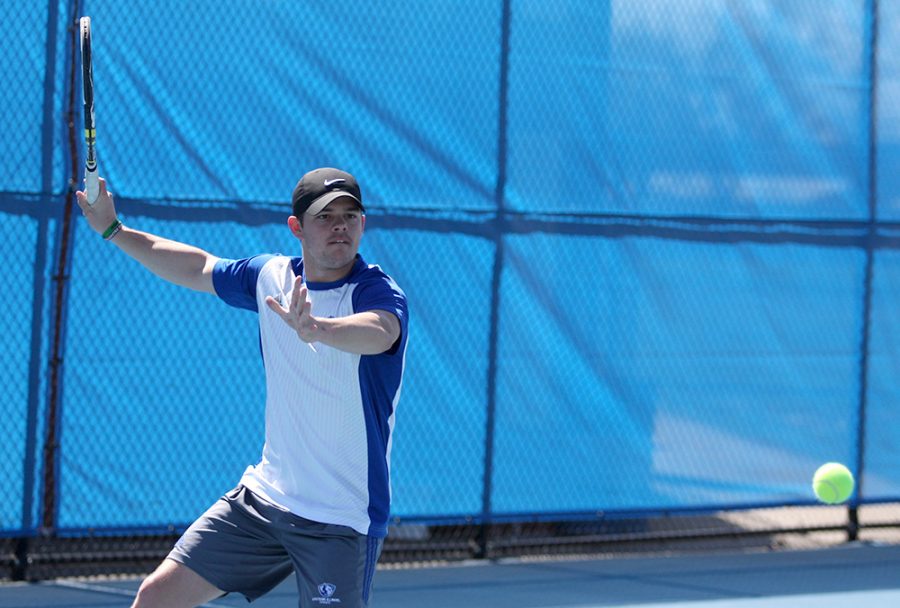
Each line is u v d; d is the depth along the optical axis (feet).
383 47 69.26
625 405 74.74
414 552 73.26
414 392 69.97
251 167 66.59
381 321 35.60
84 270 63.46
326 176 37.04
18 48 62.13
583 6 73.56
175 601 38.32
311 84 67.72
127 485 64.44
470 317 71.15
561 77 73.20
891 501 81.41
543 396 72.90
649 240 75.20
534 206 72.59
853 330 80.23
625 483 74.84
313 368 36.70
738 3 77.10
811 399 79.20
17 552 64.18
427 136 70.23
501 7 71.77
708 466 76.79
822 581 70.95
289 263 39.04
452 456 70.85
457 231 70.85
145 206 64.44
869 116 80.28
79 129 63.05
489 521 71.56
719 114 76.74
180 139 65.10
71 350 63.31
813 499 79.41
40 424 62.69
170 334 65.31
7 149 61.98
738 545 81.61
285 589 65.10
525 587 67.31
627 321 74.74
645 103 75.05
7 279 62.08
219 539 38.37
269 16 66.90
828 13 79.20
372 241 68.95
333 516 37.04
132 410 64.54
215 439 66.28
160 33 64.75
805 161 78.84
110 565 67.00
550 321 72.95
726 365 77.10
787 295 78.54
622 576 71.00
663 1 75.41
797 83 78.54
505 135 71.92
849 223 79.92
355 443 37.04
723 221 76.89
